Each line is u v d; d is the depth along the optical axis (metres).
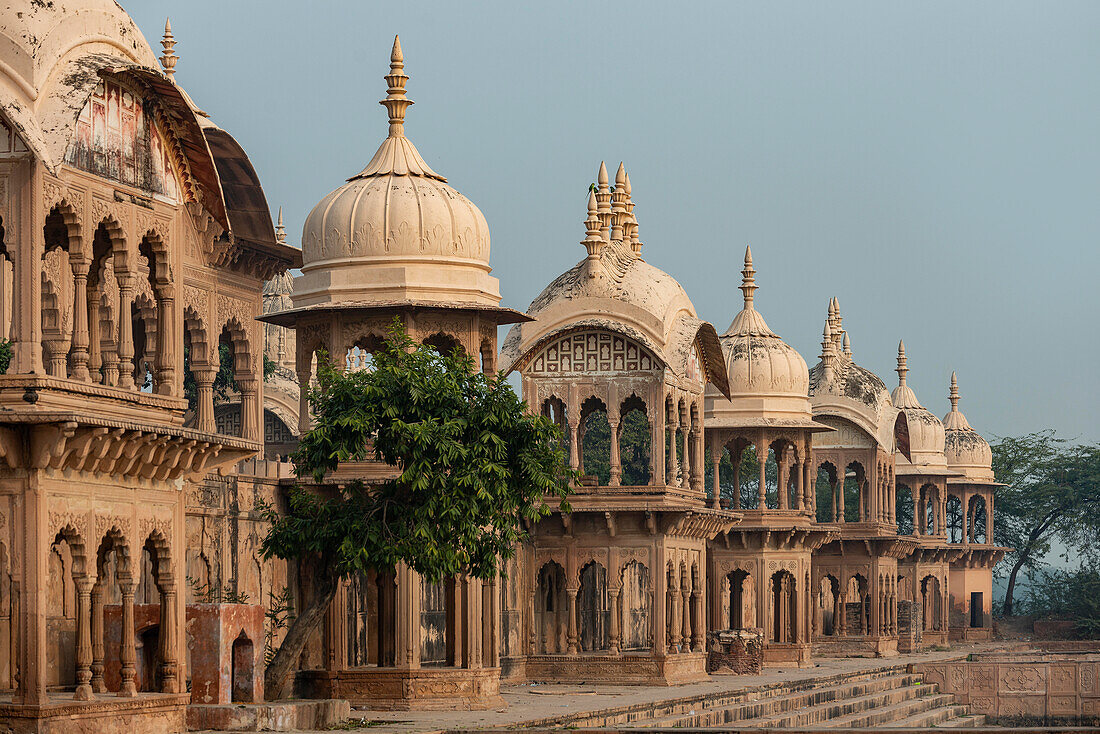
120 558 14.49
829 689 28.22
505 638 24.95
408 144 22.20
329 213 21.61
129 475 14.55
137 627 16.02
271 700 18.11
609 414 25.69
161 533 15.02
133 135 14.84
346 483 20.30
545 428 19.23
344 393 18.91
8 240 13.40
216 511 19.31
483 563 19.05
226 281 21.80
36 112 13.45
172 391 15.27
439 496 18.42
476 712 19.78
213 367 21.30
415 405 18.77
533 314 25.88
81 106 13.53
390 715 19.11
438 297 21.23
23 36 13.49
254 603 19.97
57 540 14.59
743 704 24.19
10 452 13.27
